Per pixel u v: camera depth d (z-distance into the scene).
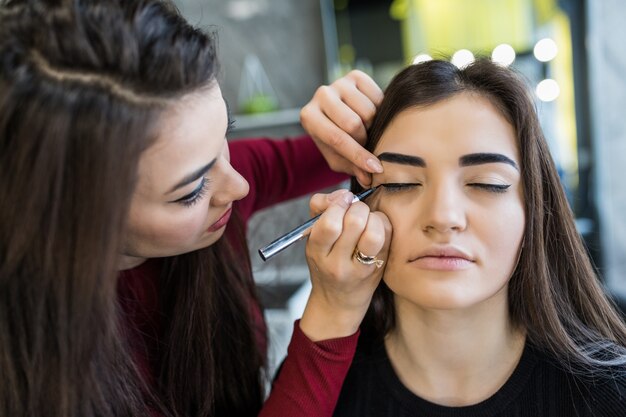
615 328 0.56
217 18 1.81
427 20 1.65
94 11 0.37
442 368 0.53
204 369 0.59
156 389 0.57
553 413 0.49
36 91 0.36
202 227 0.48
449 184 0.47
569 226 0.53
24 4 0.39
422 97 0.48
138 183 0.40
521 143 0.48
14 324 0.44
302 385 0.51
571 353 0.51
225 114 0.44
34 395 0.45
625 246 1.63
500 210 0.47
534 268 0.50
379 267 0.49
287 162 0.78
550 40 1.57
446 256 0.47
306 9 1.77
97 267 0.40
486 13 1.60
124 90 0.37
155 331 0.60
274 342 0.94
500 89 0.48
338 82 0.61
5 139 0.37
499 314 0.51
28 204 0.38
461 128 0.46
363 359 0.57
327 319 0.51
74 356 0.43
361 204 0.49
